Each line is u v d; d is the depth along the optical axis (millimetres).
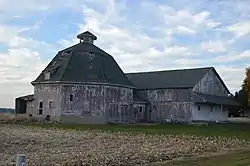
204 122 61938
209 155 22750
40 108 59781
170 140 31547
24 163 9070
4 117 60500
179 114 62906
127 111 62375
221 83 69438
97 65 61688
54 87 58500
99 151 23469
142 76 72188
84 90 58125
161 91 65375
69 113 57344
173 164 18938
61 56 64375
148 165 18672
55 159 19766
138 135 36500
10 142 28578
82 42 66375
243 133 43531
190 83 63000
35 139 30984
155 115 65438
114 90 60500
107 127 48188
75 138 32438
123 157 20609
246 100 71875
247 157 21875
